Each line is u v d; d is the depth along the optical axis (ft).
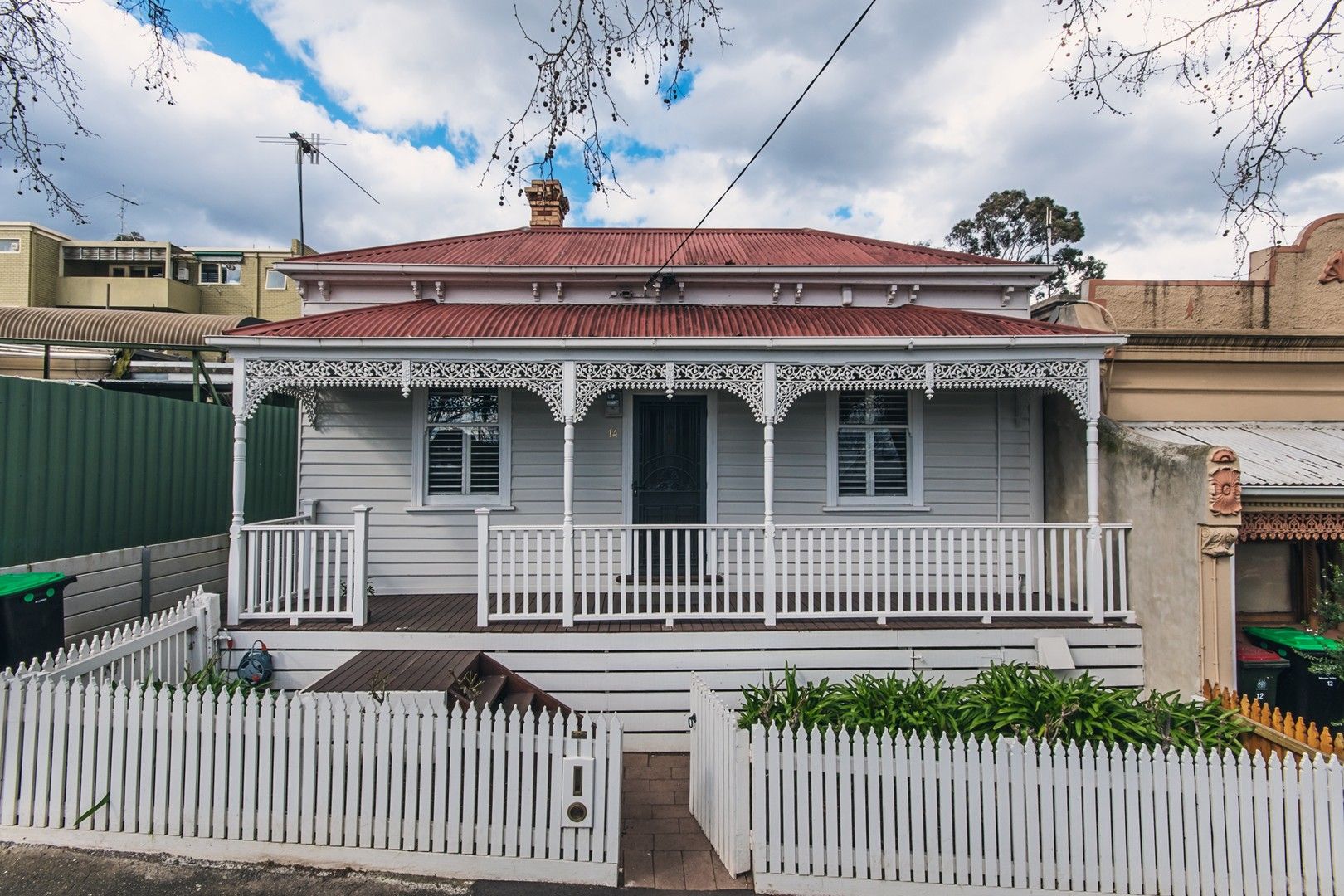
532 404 27.63
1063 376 22.11
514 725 13.56
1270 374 25.94
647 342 21.70
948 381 22.21
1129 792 13.10
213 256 106.93
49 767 13.70
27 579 17.34
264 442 32.37
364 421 27.40
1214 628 19.30
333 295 29.07
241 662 19.90
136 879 12.73
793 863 13.37
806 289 29.45
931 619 22.18
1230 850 12.88
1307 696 20.70
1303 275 27.02
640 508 27.48
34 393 19.83
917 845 13.20
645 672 20.84
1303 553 23.98
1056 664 20.80
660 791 17.90
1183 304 27.04
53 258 101.04
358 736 13.60
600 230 37.86
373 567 27.14
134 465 23.94
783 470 27.63
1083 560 24.31
